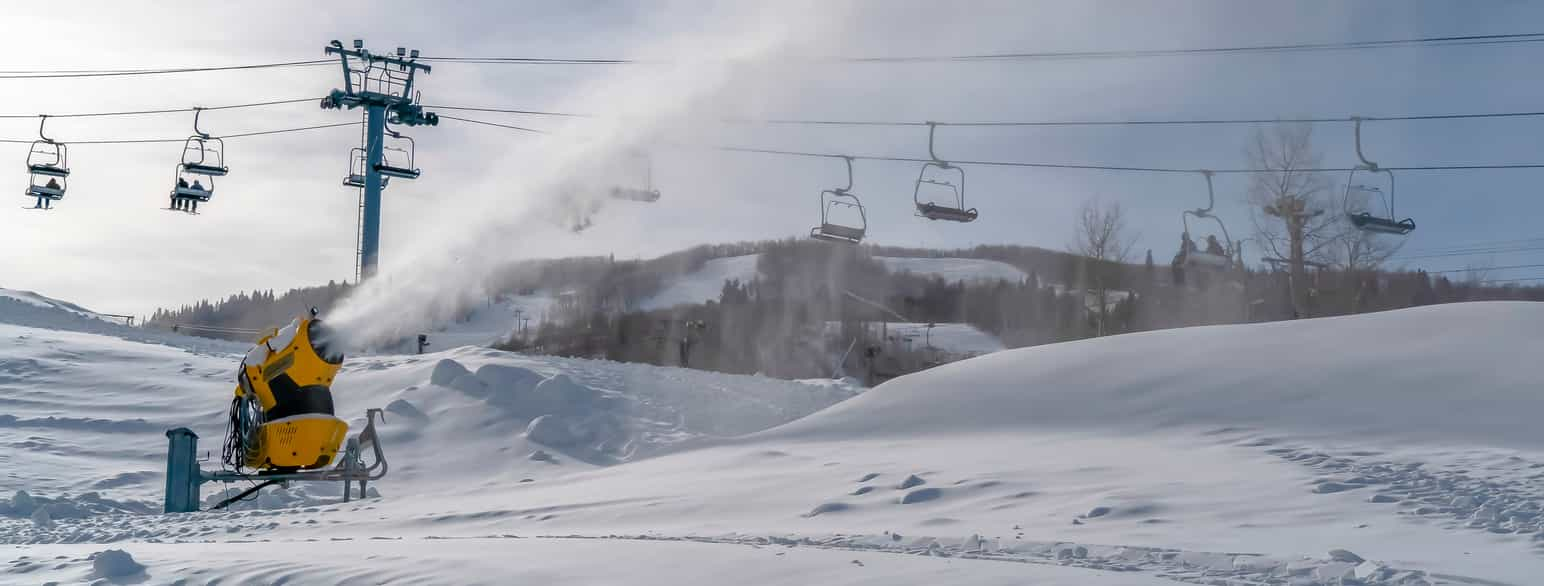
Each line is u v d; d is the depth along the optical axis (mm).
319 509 13242
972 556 6965
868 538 7793
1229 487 9953
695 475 13953
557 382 27219
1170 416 16109
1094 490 10047
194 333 68438
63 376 29328
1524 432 13461
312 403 15773
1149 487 10062
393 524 11031
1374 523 8133
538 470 21484
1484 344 16984
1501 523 8016
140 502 16406
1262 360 17953
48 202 28359
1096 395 17750
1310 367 17125
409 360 32656
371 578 6621
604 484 13961
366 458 22484
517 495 13484
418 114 33844
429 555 7441
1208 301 52875
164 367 31281
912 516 9344
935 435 17016
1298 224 37594
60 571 7484
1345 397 15727
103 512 15422
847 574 6215
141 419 25438
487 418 25000
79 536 11414
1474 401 14781
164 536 11055
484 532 9953
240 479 15805
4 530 12070
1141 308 55844
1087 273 58750
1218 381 17344
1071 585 5715
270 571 6988
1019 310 92375
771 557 6898
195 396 27766
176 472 15438
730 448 17641
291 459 15609
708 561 6832
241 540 10297
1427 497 9250
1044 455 13414
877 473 12016
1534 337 16984
